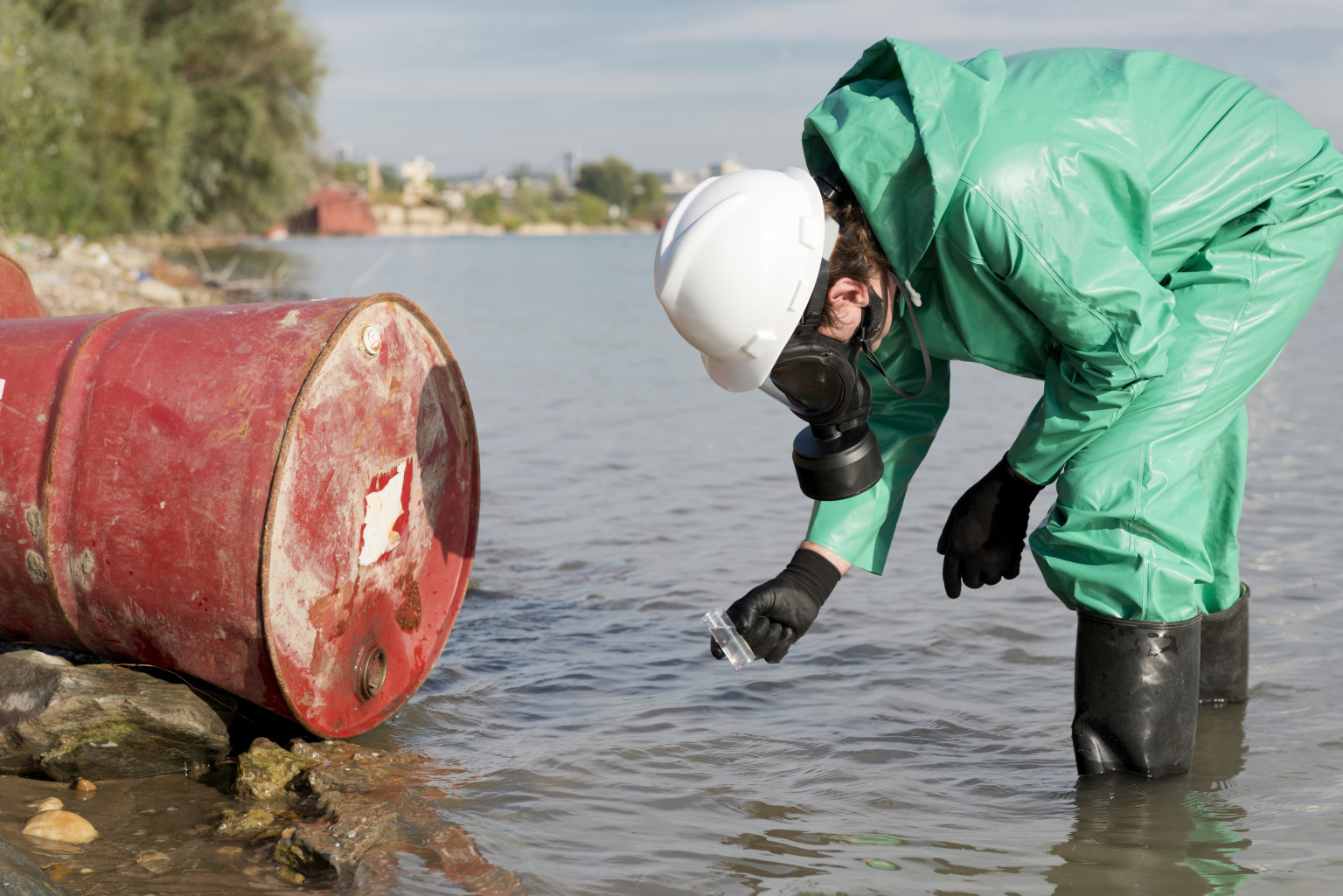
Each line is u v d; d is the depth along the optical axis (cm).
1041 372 263
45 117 2217
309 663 296
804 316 236
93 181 2588
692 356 1416
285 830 252
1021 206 224
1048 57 256
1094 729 279
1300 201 262
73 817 256
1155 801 275
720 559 521
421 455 327
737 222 231
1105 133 237
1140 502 254
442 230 15438
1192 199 252
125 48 2705
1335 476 660
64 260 1947
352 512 303
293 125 3534
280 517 280
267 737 314
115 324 311
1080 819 269
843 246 238
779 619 276
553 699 353
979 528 272
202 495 281
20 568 300
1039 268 227
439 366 332
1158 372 240
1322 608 430
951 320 256
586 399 1043
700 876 241
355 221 11388
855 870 245
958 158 225
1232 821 267
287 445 278
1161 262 259
